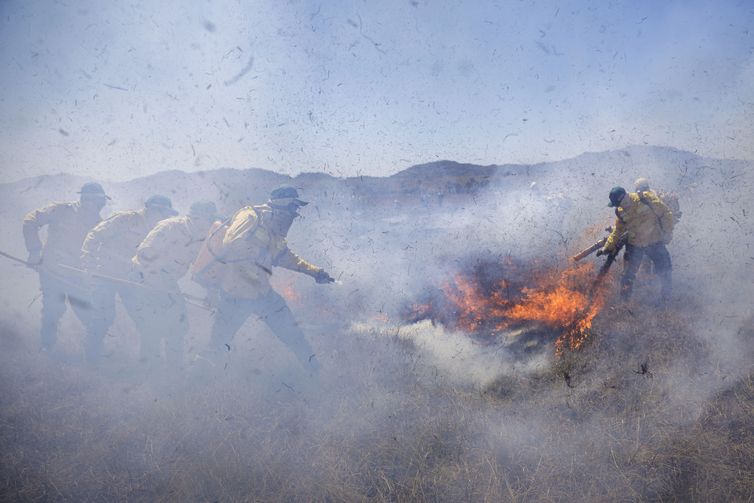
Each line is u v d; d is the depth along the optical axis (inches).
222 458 113.2
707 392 127.3
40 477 110.3
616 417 120.0
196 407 138.2
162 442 121.2
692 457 102.7
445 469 108.2
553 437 115.3
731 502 91.3
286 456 115.2
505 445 113.9
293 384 153.3
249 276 158.6
